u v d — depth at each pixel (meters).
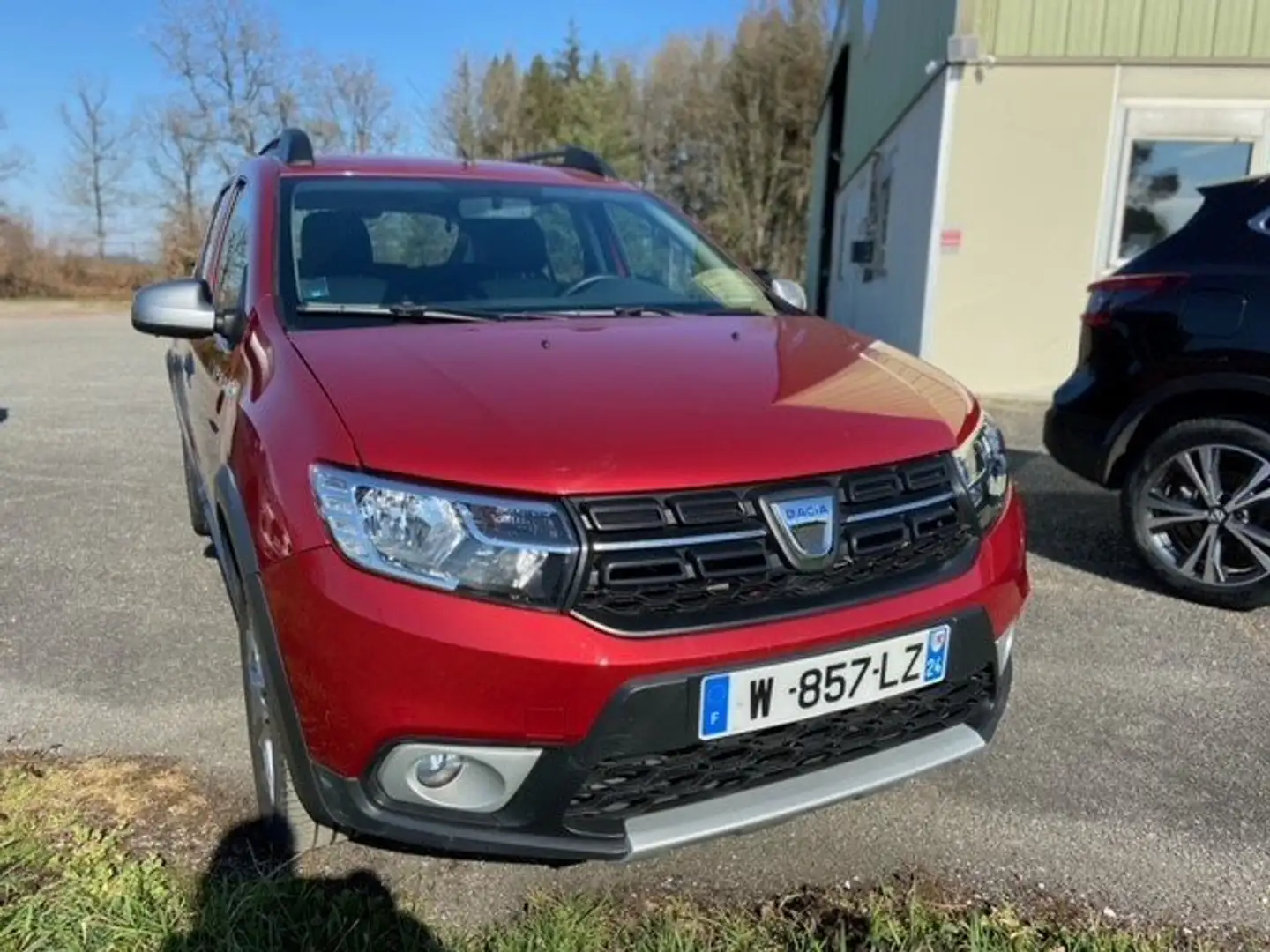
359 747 1.87
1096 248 8.77
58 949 2.01
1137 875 2.35
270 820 2.35
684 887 2.29
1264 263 3.76
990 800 2.65
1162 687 3.29
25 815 2.48
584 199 3.58
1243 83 8.30
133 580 4.20
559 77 58.72
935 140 9.09
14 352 13.95
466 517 1.85
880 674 2.05
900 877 2.34
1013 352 9.07
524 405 2.07
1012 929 2.16
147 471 6.22
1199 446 3.90
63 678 3.27
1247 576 3.86
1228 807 2.63
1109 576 4.31
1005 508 2.42
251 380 2.46
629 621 1.86
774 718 1.96
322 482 1.94
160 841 2.40
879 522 2.09
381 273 2.98
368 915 2.17
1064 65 8.51
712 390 2.23
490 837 1.90
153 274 31.52
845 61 18.05
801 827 2.53
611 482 1.88
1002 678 2.36
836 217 19.69
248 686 2.47
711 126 43.28
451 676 1.82
